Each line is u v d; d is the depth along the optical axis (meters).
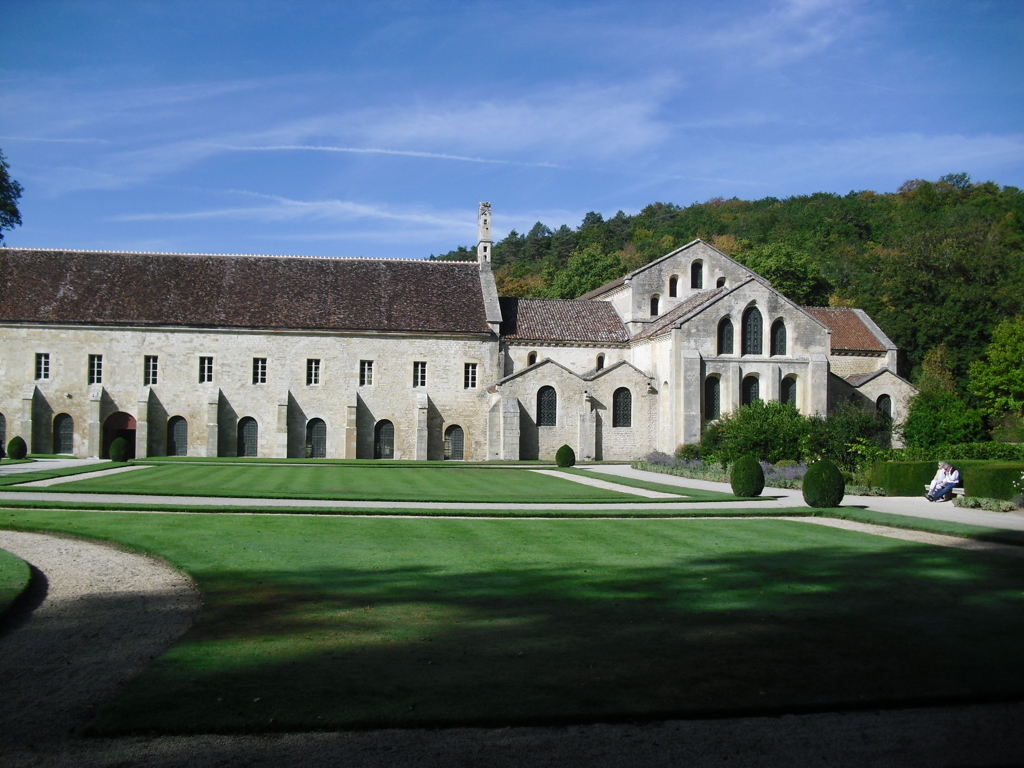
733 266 63.91
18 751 8.32
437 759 8.23
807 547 20.28
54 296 56.22
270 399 57.03
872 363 64.62
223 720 8.91
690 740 8.80
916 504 31.33
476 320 60.03
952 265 76.62
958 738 8.98
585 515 25.70
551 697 9.73
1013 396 61.56
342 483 36.00
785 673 10.72
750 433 43.91
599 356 62.16
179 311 56.72
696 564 17.83
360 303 59.66
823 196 153.62
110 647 11.70
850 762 8.35
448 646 11.63
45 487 30.52
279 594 14.55
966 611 13.97
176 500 27.78
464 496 30.45
